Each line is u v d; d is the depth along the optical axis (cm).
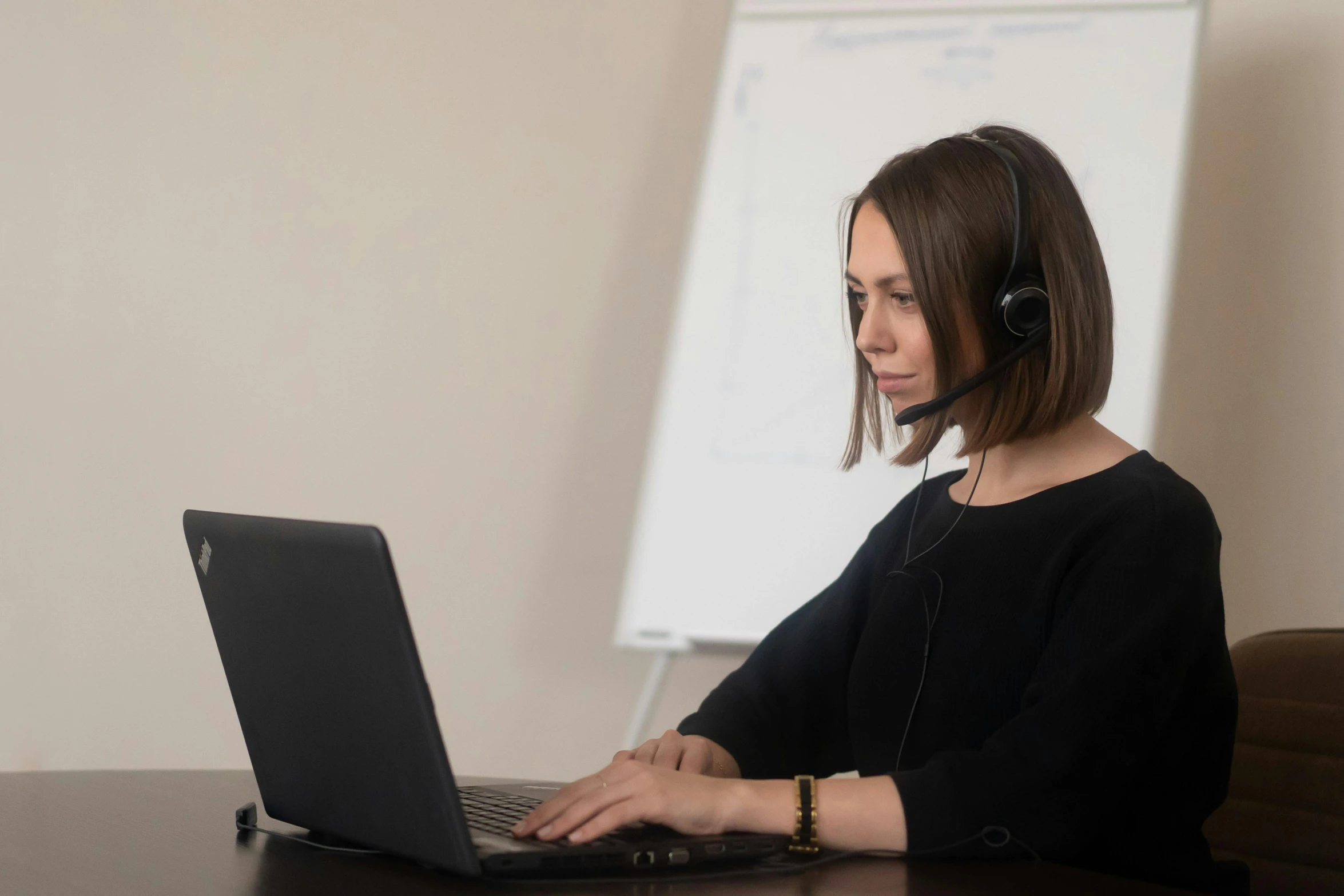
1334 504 199
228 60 241
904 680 108
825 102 216
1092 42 205
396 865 73
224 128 240
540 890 68
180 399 236
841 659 120
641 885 70
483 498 247
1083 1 207
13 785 98
